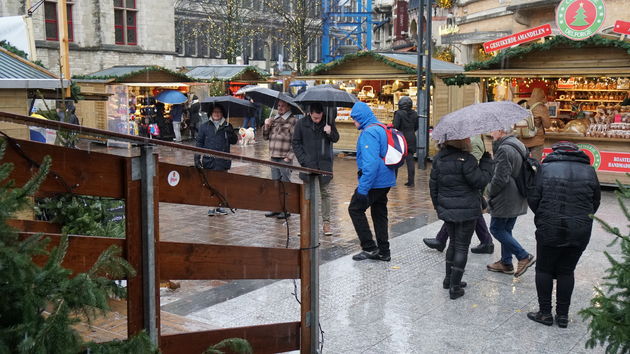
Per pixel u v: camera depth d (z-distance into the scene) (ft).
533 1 67.31
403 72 56.70
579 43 41.22
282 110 32.99
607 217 32.83
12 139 8.76
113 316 14.16
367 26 153.89
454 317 19.07
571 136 42.88
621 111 43.68
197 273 11.98
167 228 31.07
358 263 24.76
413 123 43.37
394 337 17.58
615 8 60.64
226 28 152.76
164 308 19.71
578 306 19.92
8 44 30.86
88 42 106.73
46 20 101.65
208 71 93.91
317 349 15.02
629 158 40.93
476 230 25.64
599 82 50.72
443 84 58.90
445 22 95.20
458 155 20.26
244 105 33.78
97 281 8.07
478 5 83.46
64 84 24.13
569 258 17.99
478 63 46.39
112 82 72.84
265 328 13.98
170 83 75.66
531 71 43.60
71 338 7.23
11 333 6.91
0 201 7.09
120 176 10.19
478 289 21.59
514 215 21.89
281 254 14.01
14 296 7.07
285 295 20.94
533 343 17.19
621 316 11.42
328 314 19.31
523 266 22.47
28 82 22.94
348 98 28.81
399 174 50.29
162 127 79.30
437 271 23.68
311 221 14.61
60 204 15.61
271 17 161.68
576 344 17.12
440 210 20.67
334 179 47.37
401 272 23.58
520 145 21.33
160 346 10.96
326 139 28.91
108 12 107.96
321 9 144.87
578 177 17.33
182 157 59.06
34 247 7.54
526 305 20.07
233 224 31.99
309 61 245.04
